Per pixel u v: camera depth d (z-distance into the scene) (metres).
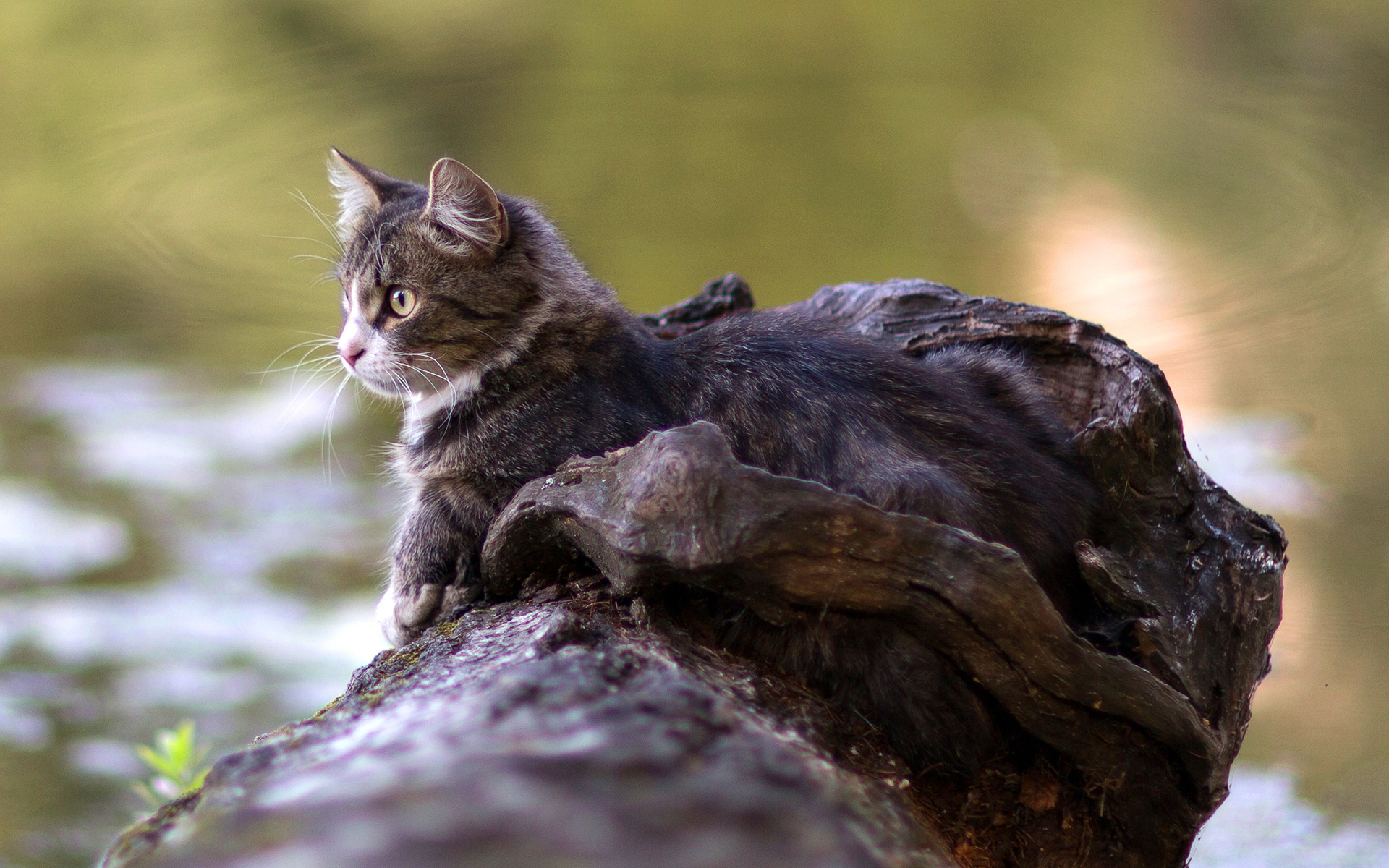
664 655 4.57
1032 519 5.53
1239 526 6.00
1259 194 21.12
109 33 28.08
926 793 5.29
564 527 5.18
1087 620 5.66
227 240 20.31
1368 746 9.87
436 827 2.71
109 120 24.72
